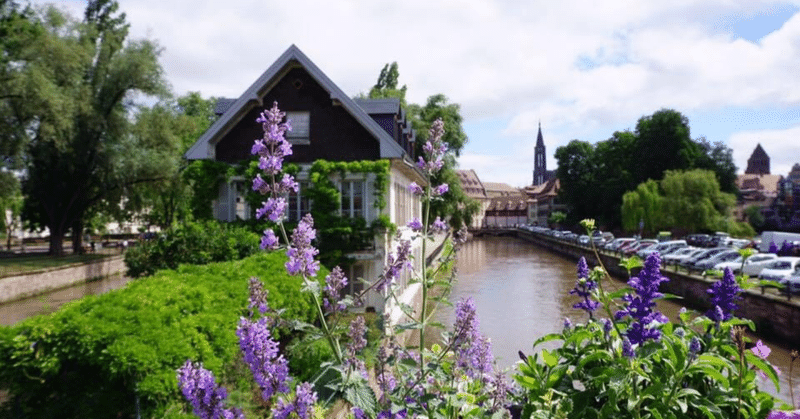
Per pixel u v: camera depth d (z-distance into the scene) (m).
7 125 34.41
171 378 7.34
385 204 22.52
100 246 60.69
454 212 49.38
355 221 22.27
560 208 140.50
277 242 4.31
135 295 9.19
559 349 4.95
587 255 56.31
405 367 4.44
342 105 23.34
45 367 7.04
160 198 51.56
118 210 47.41
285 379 3.68
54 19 37.38
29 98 33.97
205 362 8.26
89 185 44.72
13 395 7.28
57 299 32.12
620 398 4.18
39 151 39.88
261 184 4.50
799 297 24.09
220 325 9.37
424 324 4.57
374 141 23.27
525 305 31.20
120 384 7.42
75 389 7.38
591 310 4.96
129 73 40.38
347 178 22.67
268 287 12.60
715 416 3.95
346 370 4.00
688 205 60.09
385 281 4.63
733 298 4.70
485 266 54.84
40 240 69.44
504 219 162.00
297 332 13.59
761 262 32.56
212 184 22.95
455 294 35.44
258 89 23.09
